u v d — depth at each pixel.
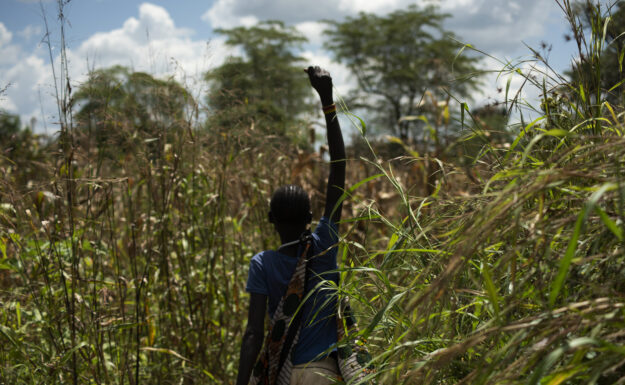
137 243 3.76
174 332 3.62
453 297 1.76
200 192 4.09
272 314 2.11
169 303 3.65
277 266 2.12
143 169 3.66
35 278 3.12
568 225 1.50
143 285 3.31
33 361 2.89
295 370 2.02
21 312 3.28
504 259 1.40
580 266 1.46
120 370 3.18
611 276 1.42
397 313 2.01
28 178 4.14
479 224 1.37
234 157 4.14
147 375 3.52
